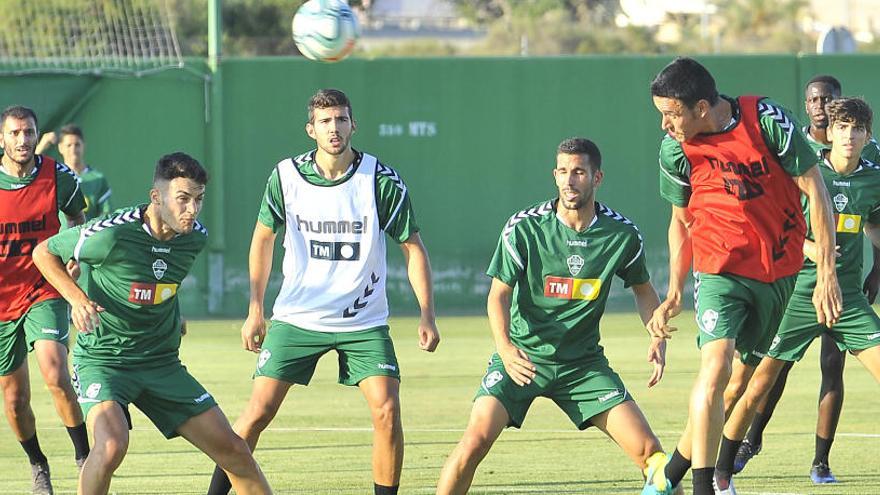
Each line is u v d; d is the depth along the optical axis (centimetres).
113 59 7194
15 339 2809
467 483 2291
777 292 2302
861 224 2852
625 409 2320
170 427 2244
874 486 2745
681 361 5147
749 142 2225
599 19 13950
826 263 2238
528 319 2367
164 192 2156
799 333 2828
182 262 2245
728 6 14462
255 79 7262
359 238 2500
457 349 5588
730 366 2225
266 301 7225
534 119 7444
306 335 2488
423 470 2953
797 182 2244
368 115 7362
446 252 7444
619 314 7219
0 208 2884
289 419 3788
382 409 2416
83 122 7106
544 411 3947
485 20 14450
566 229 2334
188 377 2269
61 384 2781
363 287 2494
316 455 3173
